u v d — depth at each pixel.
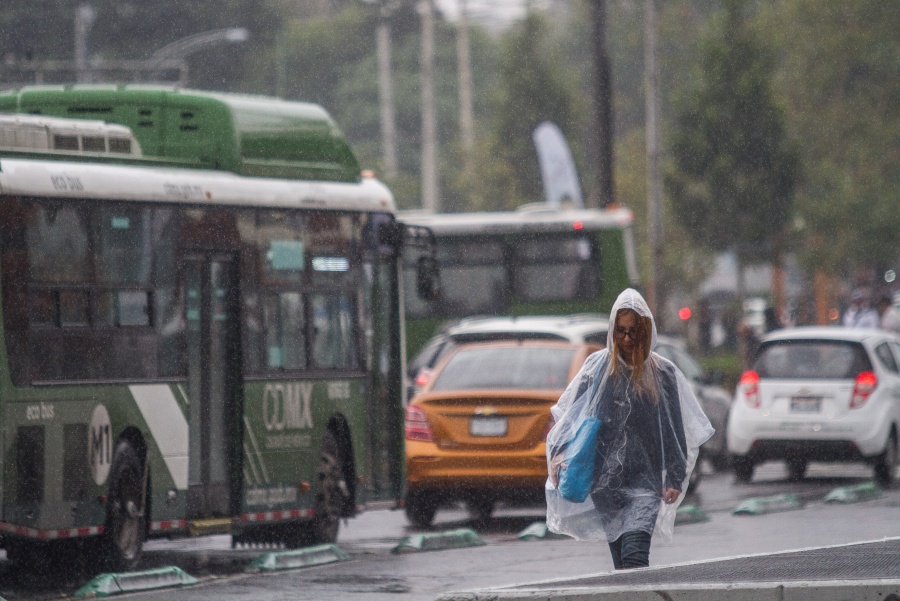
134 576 30.98
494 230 87.44
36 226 32.62
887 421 54.53
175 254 35.97
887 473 54.84
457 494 43.44
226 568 36.22
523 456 42.56
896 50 127.00
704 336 131.50
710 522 41.81
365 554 37.41
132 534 34.69
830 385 54.78
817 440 54.53
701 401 61.41
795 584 17.55
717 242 117.00
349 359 41.31
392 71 198.62
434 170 144.12
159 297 35.50
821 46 126.19
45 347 32.56
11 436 31.64
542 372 44.25
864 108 125.69
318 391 39.88
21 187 32.28
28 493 31.95
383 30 165.75
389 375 43.03
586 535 22.25
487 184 140.50
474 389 43.84
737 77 115.38
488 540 40.28
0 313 31.67
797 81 127.50
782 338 56.09
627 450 22.06
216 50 169.25
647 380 22.09
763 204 114.88
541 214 87.88
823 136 125.94
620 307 22.17
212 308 37.00
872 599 17.45
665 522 22.42
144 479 34.97
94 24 159.88
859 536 37.56
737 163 115.12
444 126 196.88
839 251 121.44
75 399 33.12
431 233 44.19
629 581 18.62
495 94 143.38
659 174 108.19
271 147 39.75
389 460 42.81
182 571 31.97
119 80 143.62
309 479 39.41
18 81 114.88
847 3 126.25
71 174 33.59
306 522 39.91
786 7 128.38
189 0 165.00
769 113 114.94
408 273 87.12
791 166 115.00
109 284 34.25
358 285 41.69
